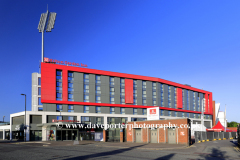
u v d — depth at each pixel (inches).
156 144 1499.8
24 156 815.7
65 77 2551.7
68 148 1216.8
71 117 2511.1
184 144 1434.5
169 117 3356.3
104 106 2778.1
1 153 938.7
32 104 3070.9
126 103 2945.4
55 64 2514.8
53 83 2463.1
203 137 1838.1
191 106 3914.9
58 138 2224.4
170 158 765.9
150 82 3223.4
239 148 1176.8
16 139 2477.9
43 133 2214.6
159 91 3289.9
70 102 2532.0
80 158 750.5
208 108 4318.4
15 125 2501.2
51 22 3100.4
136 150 1090.7
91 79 2738.7
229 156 844.6
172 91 3555.6
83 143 1685.5
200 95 4202.8
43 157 781.9
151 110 1878.7
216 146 1312.7
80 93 2630.4
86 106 2652.6
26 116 2237.9
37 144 1615.4
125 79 3002.0
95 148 1219.9
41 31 3021.7
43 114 2335.1
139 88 3110.2
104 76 2839.6
